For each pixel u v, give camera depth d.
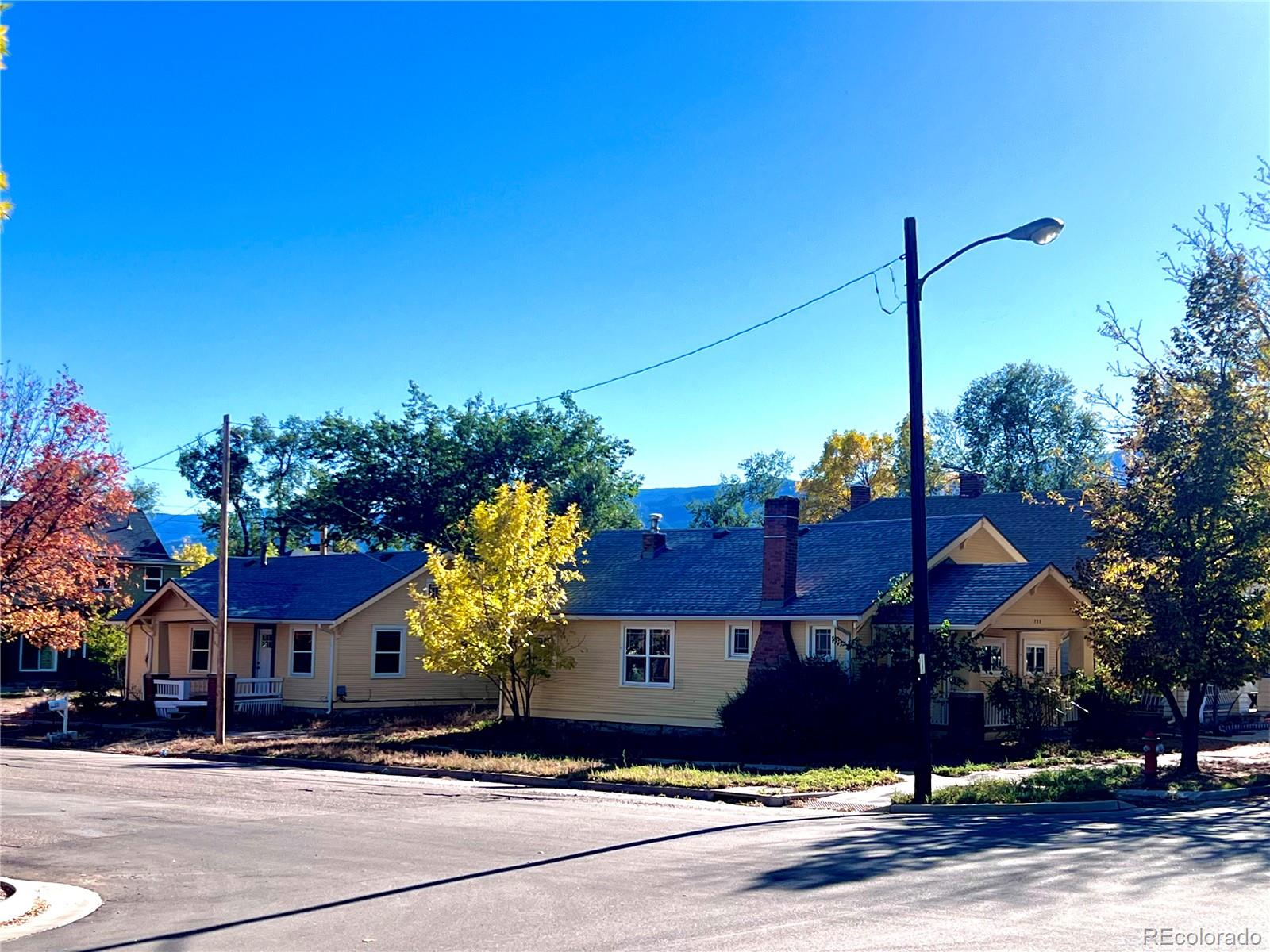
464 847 13.84
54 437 31.88
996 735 27.03
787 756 25.22
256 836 15.04
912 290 18.92
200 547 77.25
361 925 9.68
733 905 9.95
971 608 26.80
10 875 12.64
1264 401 21.25
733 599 29.84
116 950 9.14
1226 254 21.34
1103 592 21.75
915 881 10.76
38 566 31.42
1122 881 10.61
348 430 59.75
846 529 32.84
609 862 12.54
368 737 30.14
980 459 74.06
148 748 29.34
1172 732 30.41
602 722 32.00
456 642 30.14
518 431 59.22
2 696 44.91
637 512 67.06
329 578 39.75
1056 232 17.33
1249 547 20.42
